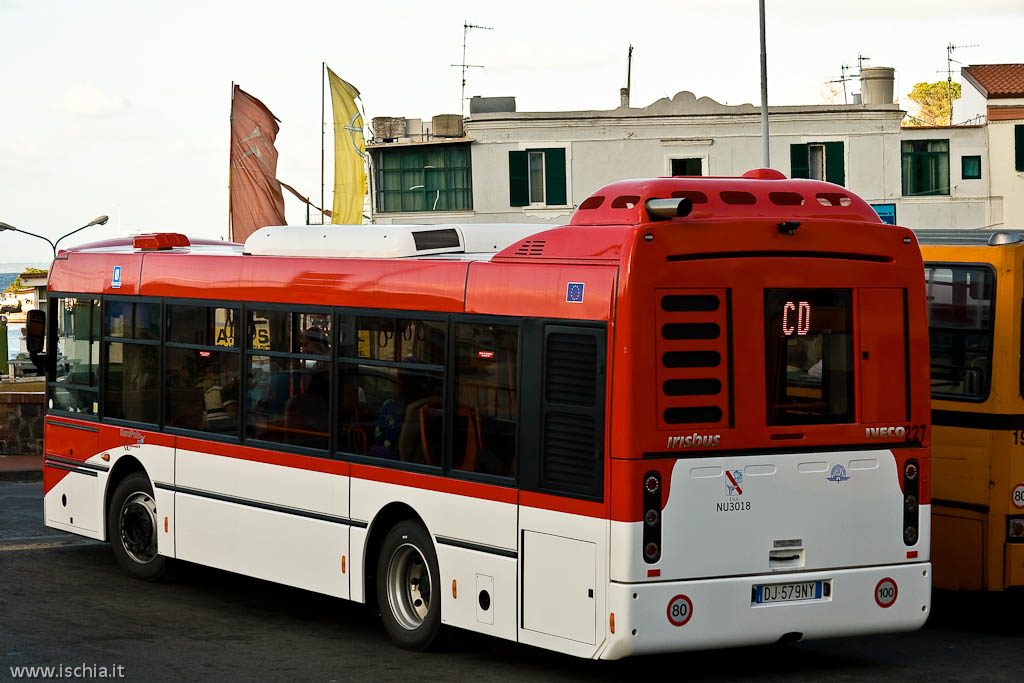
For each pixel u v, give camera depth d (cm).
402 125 5491
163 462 1244
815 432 885
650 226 839
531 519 886
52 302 1409
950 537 1080
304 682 902
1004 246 1052
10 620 1107
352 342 1045
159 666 948
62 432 1389
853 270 902
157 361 1258
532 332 892
